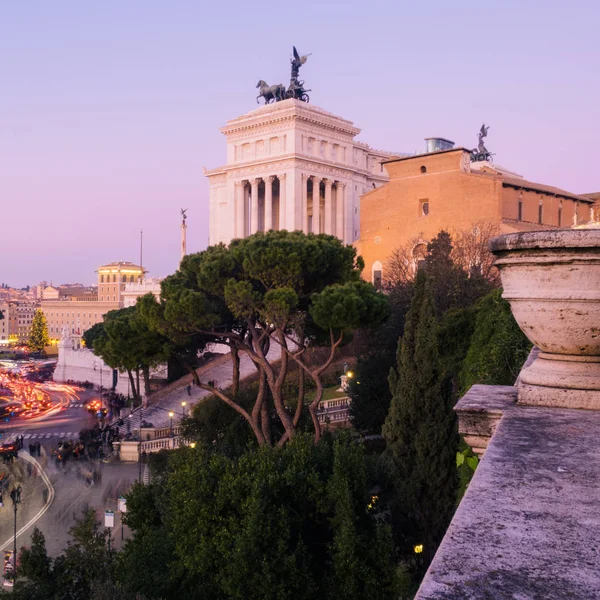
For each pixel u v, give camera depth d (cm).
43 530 3778
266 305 2719
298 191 9738
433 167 7562
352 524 1692
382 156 11731
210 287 2977
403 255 6825
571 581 188
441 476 2381
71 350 10856
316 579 1772
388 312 2975
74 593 2119
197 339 3331
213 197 11281
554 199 8006
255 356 2991
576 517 239
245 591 1599
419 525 2419
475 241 6075
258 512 1636
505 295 477
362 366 4059
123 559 2005
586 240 414
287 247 2800
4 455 5538
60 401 8988
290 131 9794
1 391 10431
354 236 10831
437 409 2469
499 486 278
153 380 7500
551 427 390
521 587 185
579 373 455
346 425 4106
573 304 432
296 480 1823
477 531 227
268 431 2992
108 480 4625
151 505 2228
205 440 3177
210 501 1811
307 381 5575
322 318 2727
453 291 4422
